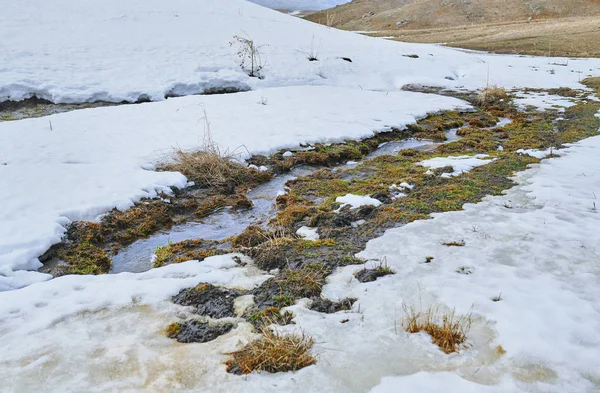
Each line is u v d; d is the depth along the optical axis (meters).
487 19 54.19
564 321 3.62
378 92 15.06
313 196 7.06
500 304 3.87
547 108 12.96
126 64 14.84
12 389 3.01
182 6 23.52
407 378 3.06
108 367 3.23
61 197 6.32
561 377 3.06
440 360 3.25
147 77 13.98
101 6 21.11
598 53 24.30
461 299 3.96
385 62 18.62
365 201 6.42
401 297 4.04
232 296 4.19
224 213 6.64
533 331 3.50
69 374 3.16
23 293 4.20
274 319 3.76
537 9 52.97
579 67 20.25
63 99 12.09
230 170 7.86
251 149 8.81
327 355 3.31
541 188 6.70
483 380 3.05
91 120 10.28
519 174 7.43
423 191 6.82
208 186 7.48
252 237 5.46
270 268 4.76
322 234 5.47
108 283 4.42
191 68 15.05
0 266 4.71
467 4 59.22
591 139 9.55
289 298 4.09
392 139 10.52
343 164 8.90
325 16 76.31
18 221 5.56
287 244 5.16
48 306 4.02
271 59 17.19
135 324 3.78
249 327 3.72
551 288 4.10
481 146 9.48
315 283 4.28
